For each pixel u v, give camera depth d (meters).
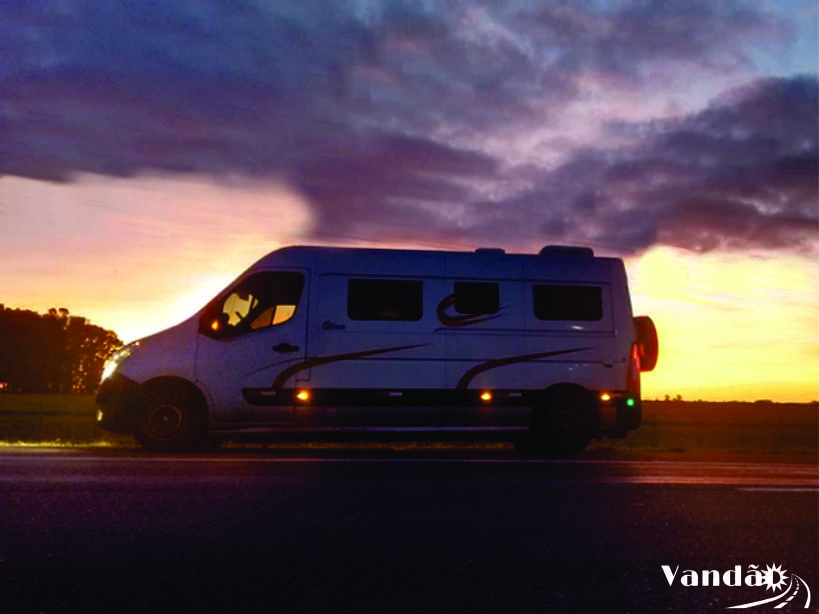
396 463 8.99
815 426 45.75
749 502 6.59
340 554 4.43
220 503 5.81
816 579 4.18
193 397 10.81
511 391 11.44
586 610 3.54
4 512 5.24
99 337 126.44
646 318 12.31
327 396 11.02
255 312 11.05
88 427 25.39
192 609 3.39
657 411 70.69
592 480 7.76
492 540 4.89
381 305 11.30
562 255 12.03
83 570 3.92
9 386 120.81
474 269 11.66
